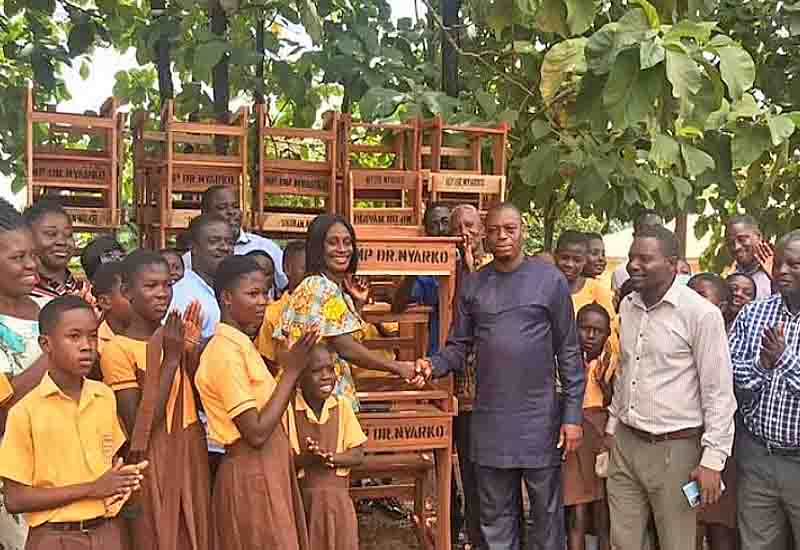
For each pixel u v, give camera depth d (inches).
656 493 166.9
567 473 192.1
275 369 167.9
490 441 174.9
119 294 145.2
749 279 197.3
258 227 227.0
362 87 264.7
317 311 158.4
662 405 164.6
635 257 164.6
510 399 173.3
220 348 142.8
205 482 144.9
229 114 268.5
